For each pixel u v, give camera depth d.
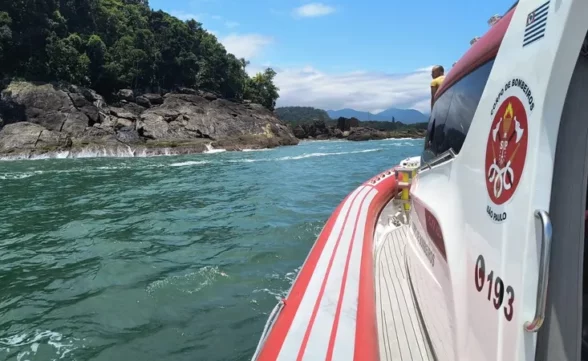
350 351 2.05
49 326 4.81
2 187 16.12
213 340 4.41
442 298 2.22
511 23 1.66
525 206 1.35
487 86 1.79
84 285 5.98
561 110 1.29
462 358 1.84
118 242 8.09
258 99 83.44
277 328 2.30
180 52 69.25
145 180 17.70
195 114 50.31
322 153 36.22
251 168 22.81
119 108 48.47
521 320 1.34
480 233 1.71
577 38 1.24
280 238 7.95
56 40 48.56
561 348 1.27
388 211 5.78
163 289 5.70
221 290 5.62
